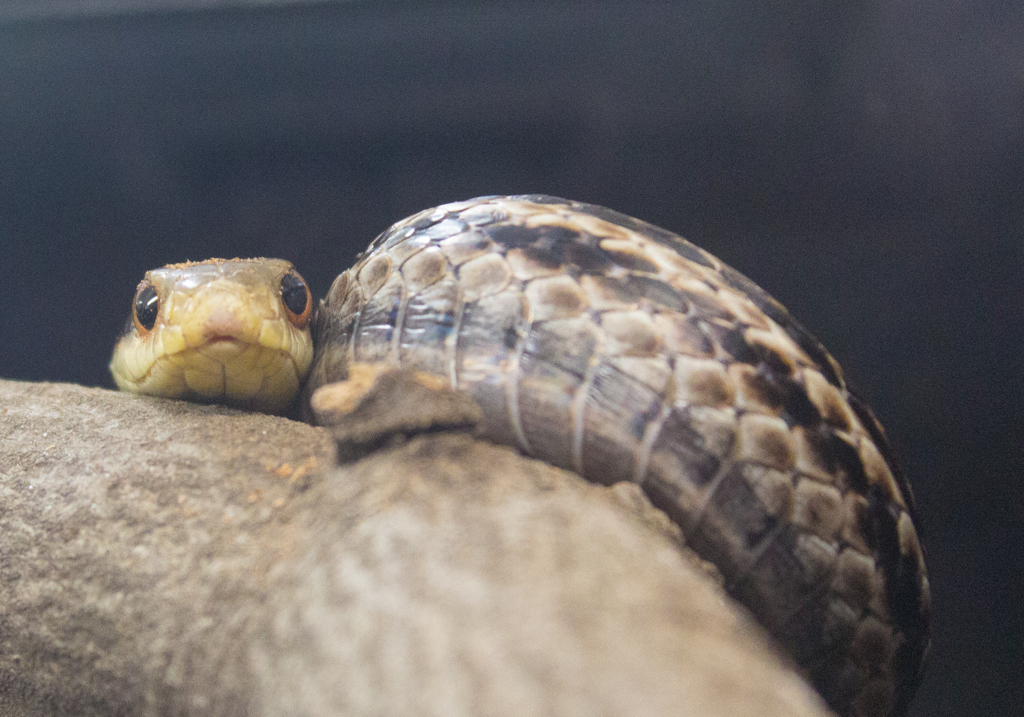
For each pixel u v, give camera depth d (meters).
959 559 0.28
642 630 0.10
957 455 0.28
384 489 0.12
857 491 0.14
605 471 0.13
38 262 0.31
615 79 0.29
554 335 0.13
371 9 0.28
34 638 0.13
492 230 0.14
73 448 0.14
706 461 0.13
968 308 0.28
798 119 0.28
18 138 0.29
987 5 0.26
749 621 0.12
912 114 0.28
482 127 0.30
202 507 0.13
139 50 0.28
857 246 0.29
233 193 0.31
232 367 0.15
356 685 0.11
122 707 0.12
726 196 0.29
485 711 0.10
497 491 0.12
